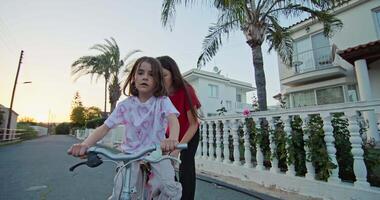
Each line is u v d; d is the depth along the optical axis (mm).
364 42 10000
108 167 6062
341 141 3328
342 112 3152
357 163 2922
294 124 3695
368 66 9141
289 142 3562
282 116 3789
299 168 3611
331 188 3037
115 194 1261
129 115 1641
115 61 15656
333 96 10734
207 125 5598
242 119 4539
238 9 5016
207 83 21047
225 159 4848
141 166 1356
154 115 1613
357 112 3068
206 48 7590
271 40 7605
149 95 1666
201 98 20203
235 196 3412
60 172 5430
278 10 6867
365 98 7824
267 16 7035
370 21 9914
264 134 4152
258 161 4160
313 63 11602
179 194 1416
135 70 1624
